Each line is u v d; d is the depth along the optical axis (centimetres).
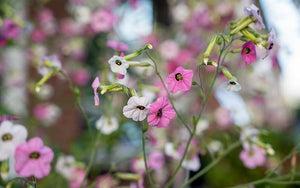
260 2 98
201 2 161
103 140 127
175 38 161
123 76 77
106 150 131
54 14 210
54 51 173
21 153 72
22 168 72
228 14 156
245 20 75
